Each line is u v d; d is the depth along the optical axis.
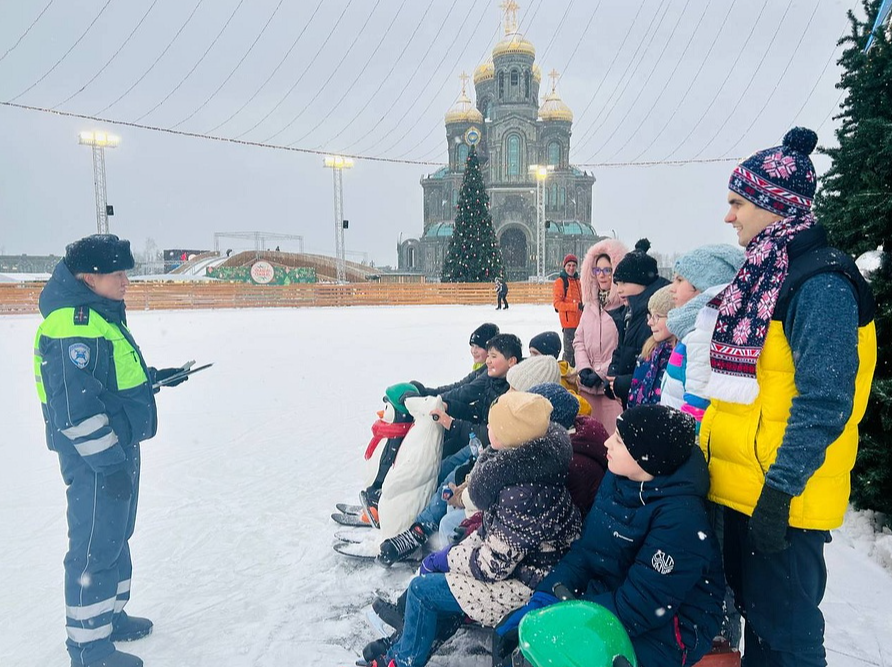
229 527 4.00
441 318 22.02
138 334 16.14
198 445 5.85
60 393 2.38
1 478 4.95
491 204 56.53
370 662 2.57
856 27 3.79
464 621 2.56
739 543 2.02
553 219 57.66
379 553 3.49
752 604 1.98
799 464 1.70
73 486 2.54
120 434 2.63
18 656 2.69
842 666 2.50
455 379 9.30
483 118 60.03
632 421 2.03
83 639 2.54
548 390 2.69
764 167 1.90
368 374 9.77
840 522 1.86
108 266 2.51
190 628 2.90
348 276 53.56
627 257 3.72
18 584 3.29
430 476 3.57
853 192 3.75
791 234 1.84
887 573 3.21
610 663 1.62
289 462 5.34
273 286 29.98
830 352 1.70
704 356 2.13
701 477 2.02
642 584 1.94
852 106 3.76
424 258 59.03
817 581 1.92
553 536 2.29
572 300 7.56
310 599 3.15
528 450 2.30
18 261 78.44
